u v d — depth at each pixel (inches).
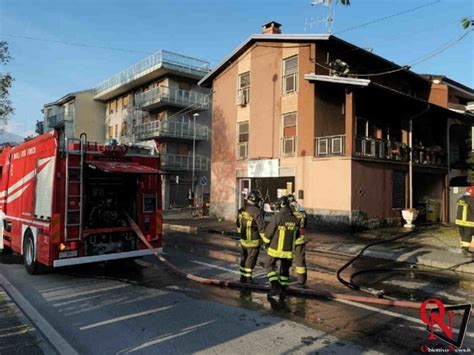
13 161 393.7
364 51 800.3
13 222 382.9
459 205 423.2
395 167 758.5
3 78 802.2
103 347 180.5
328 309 236.8
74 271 349.1
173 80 1525.6
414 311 234.1
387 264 400.2
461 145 1032.2
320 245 523.2
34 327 203.6
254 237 293.1
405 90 990.4
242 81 896.9
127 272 344.8
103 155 326.6
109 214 335.0
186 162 1536.7
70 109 1977.1
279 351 175.0
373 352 174.6
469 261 390.0
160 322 213.9
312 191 717.9
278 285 257.0
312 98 731.4
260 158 832.9
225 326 207.2
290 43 783.1
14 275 334.3
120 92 1796.3
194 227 750.5
